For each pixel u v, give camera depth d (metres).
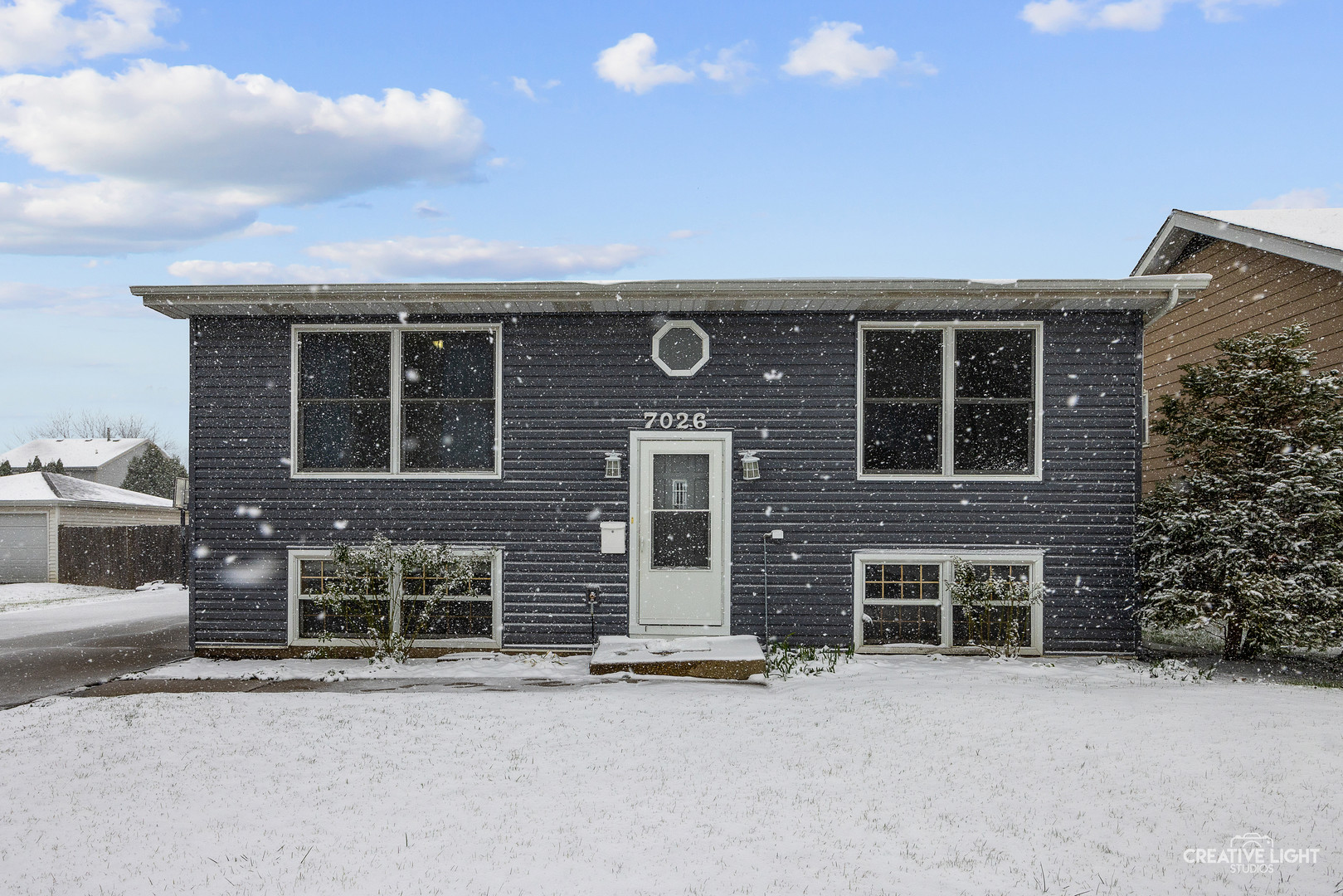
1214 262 16.06
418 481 10.84
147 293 10.27
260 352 10.98
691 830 5.22
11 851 4.96
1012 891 4.44
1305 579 9.52
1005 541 10.65
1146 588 10.48
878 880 4.55
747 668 9.31
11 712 8.08
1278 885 4.50
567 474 10.80
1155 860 4.79
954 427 10.81
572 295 10.19
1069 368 10.70
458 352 11.10
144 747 6.87
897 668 9.78
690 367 10.80
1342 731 7.04
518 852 4.90
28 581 24.86
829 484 10.73
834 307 10.58
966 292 10.03
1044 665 9.98
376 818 5.42
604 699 8.41
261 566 10.86
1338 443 10.15
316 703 8.28
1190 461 11.11
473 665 10.16
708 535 10.79
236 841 5.07
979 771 6.23
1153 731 7.07
